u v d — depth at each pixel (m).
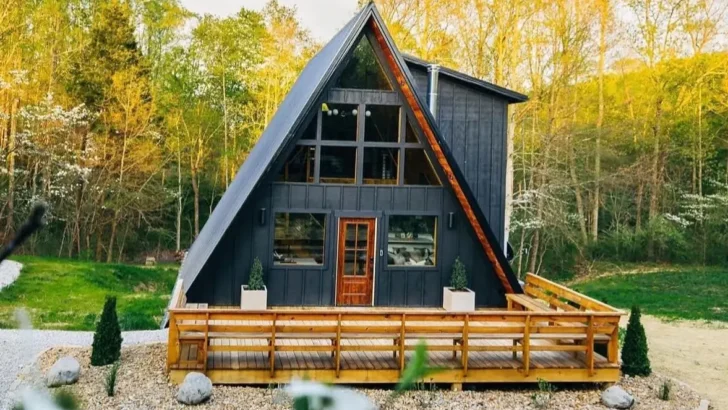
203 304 11.94
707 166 31.78
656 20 29.42
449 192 12.87
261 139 21.14
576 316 10.07
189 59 37.06
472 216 12.58
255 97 36.56
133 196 30.81
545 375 9.99
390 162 12.83
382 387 10.09
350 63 12.48
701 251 29.72
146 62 32.31
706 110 30.69
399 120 12.66
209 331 9.51
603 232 31.58
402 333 9.59
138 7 36.59
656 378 11.03
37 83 28.58
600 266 29.66
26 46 28.52
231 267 12.37
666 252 30.25
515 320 9.89
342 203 12.65
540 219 25.11
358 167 12.66
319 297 12.66
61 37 30.95
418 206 12.84
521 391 10.09
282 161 12.17
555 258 30.33
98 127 30.83
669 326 17.11
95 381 9.42
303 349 9.47
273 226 12.47
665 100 30.45
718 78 29.95
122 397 8.80
